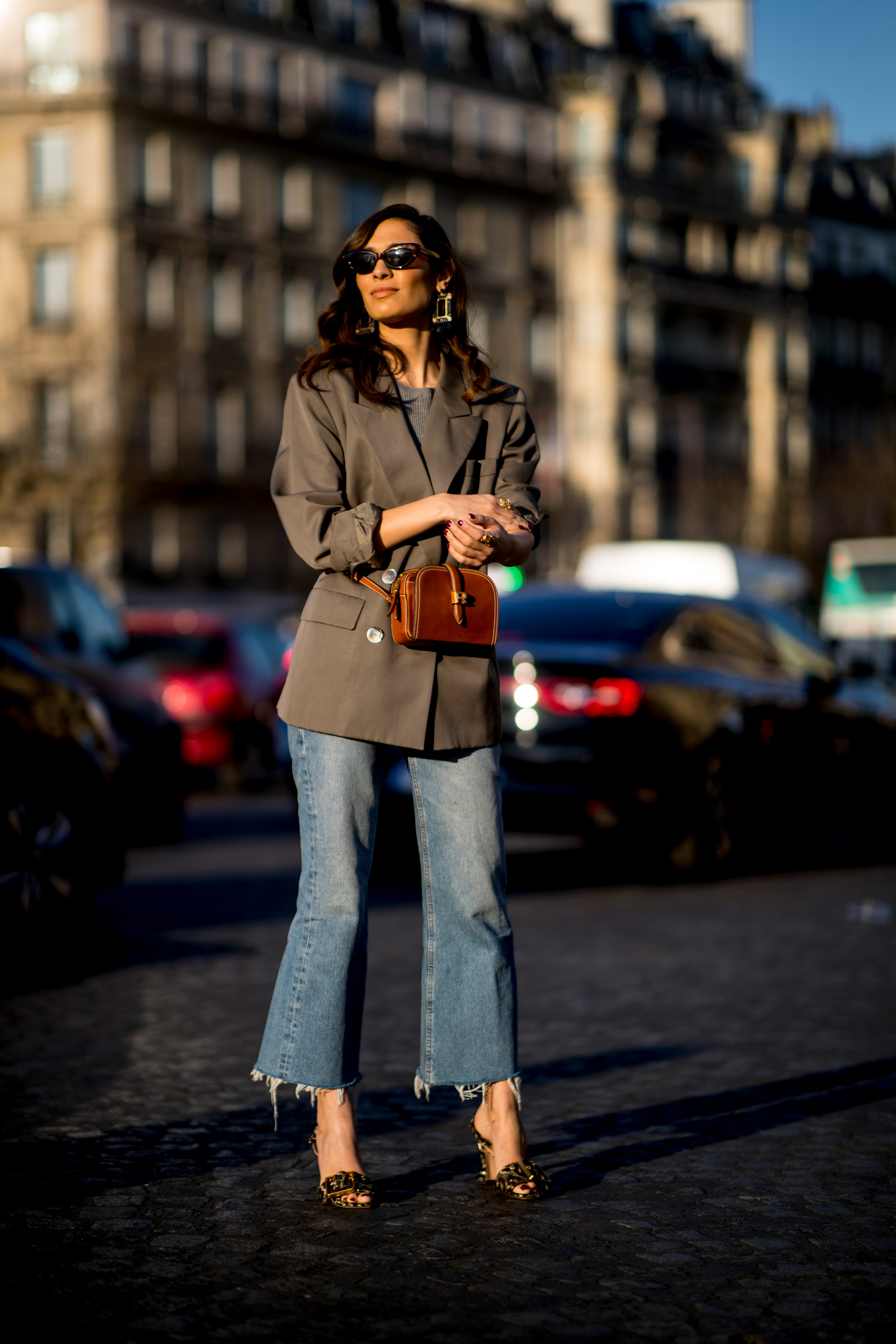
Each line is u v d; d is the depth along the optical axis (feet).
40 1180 16.11
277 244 219.82
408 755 16.01
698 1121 18.42
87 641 45.57
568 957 29.14
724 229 289.33
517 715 38.68
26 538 190.19
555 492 255.50
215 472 214.69
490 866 15.94
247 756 75.56
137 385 205.77
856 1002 25.12
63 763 29.40
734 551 101.45
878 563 112.68
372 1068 20.88
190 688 74.79
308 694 15.69
